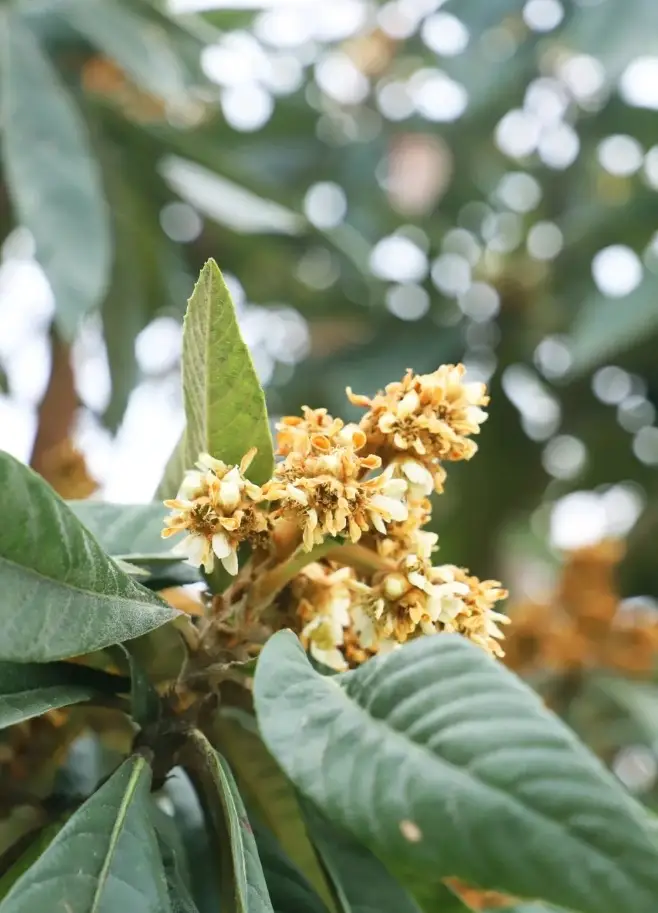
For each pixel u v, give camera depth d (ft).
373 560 1.52
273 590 1.53
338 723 1.33
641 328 3.26
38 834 1.56
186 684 1.57
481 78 3.95
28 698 1.47
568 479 4.04
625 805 1.23
